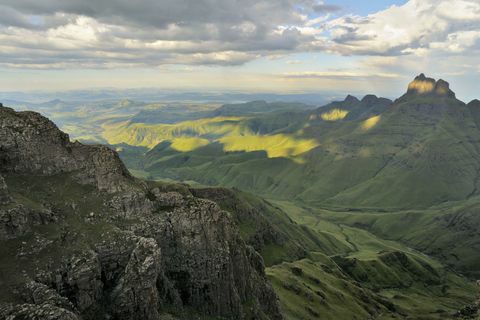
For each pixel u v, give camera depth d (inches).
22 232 2486.5
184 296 3339.1
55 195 3046.3
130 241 2819.9
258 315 3909.9
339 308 6899.6
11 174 3026.6
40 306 2038.6
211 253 3521.2
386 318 7805.1
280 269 7677.2
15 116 3289.9
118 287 2561.5
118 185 3393.2
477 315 5871.1
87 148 3550.7
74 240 2652.6
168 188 6289.4
